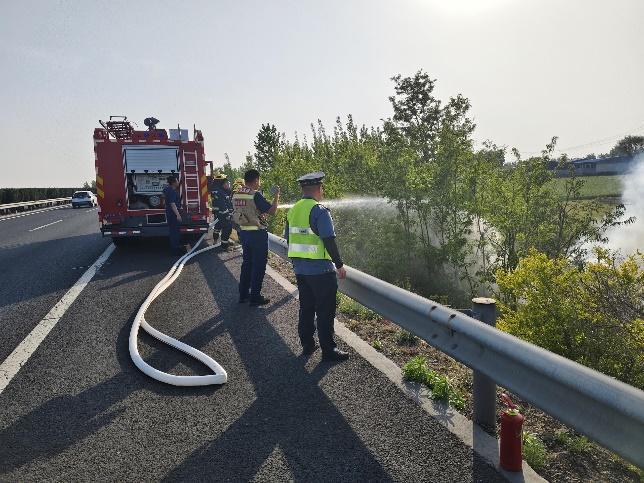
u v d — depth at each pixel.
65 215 31.39
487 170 11.34
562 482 2.89
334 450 3.20
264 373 4.55
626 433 2.10
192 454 3.20
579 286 5.21
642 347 4.65
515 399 4.09
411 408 3.75
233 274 9.44
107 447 3.31
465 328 3.23
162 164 12.98
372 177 14.03
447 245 11.17
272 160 22.89
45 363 4.91
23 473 3.02
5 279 9.46
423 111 20.11
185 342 5.46
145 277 9.37
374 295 4.73
